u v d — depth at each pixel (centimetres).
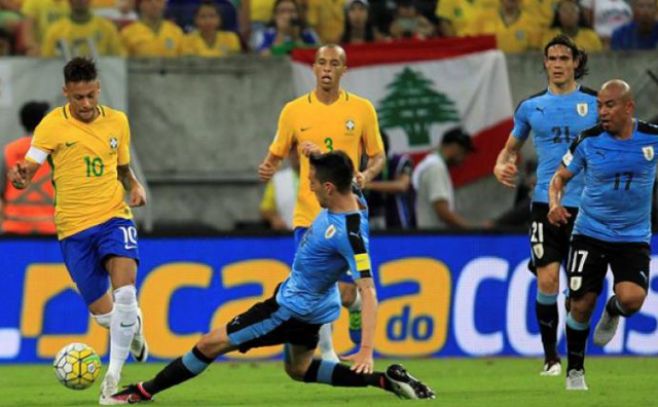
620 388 3728
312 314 3067
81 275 3569
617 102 3378
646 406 3222
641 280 3462
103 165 3534
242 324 3120
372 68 5656
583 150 3462
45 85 5481
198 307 4941
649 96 5791
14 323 4891
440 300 4981
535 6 6031
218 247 4959
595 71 5788
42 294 4903
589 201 3500
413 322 4969
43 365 4825
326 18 6006
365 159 5097
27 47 5738
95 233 3525
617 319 3616
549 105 3984
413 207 5412
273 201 5312
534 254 4084
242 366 4741
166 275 4934
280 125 4006
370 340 2948
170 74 5684
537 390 3678
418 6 6053
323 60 3959
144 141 5678
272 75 5725
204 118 5703
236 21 6031
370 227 5328
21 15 5750
